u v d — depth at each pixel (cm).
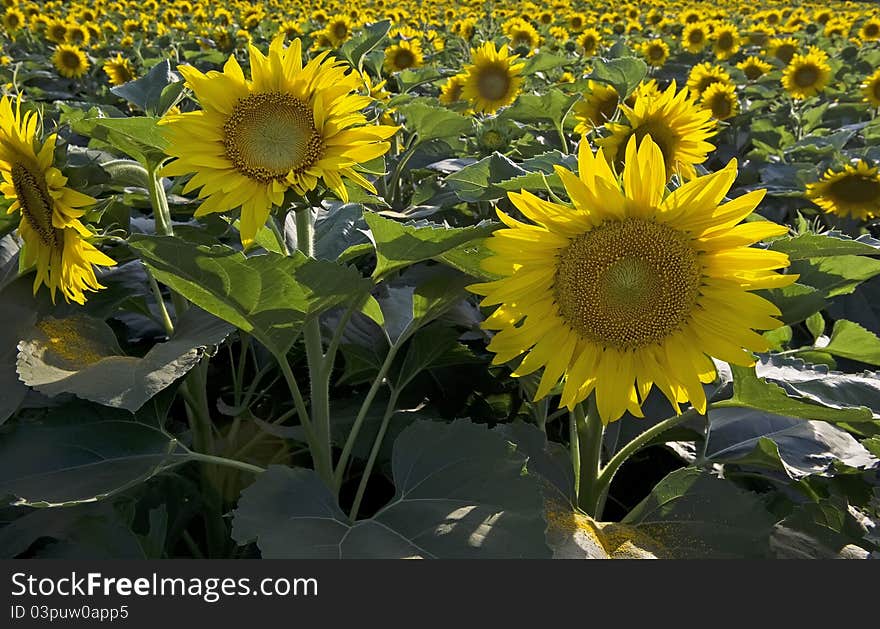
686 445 318
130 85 317
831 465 281
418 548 207
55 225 237
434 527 212
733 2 3086
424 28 1766
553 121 507
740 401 249
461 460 230
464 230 220
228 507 315
